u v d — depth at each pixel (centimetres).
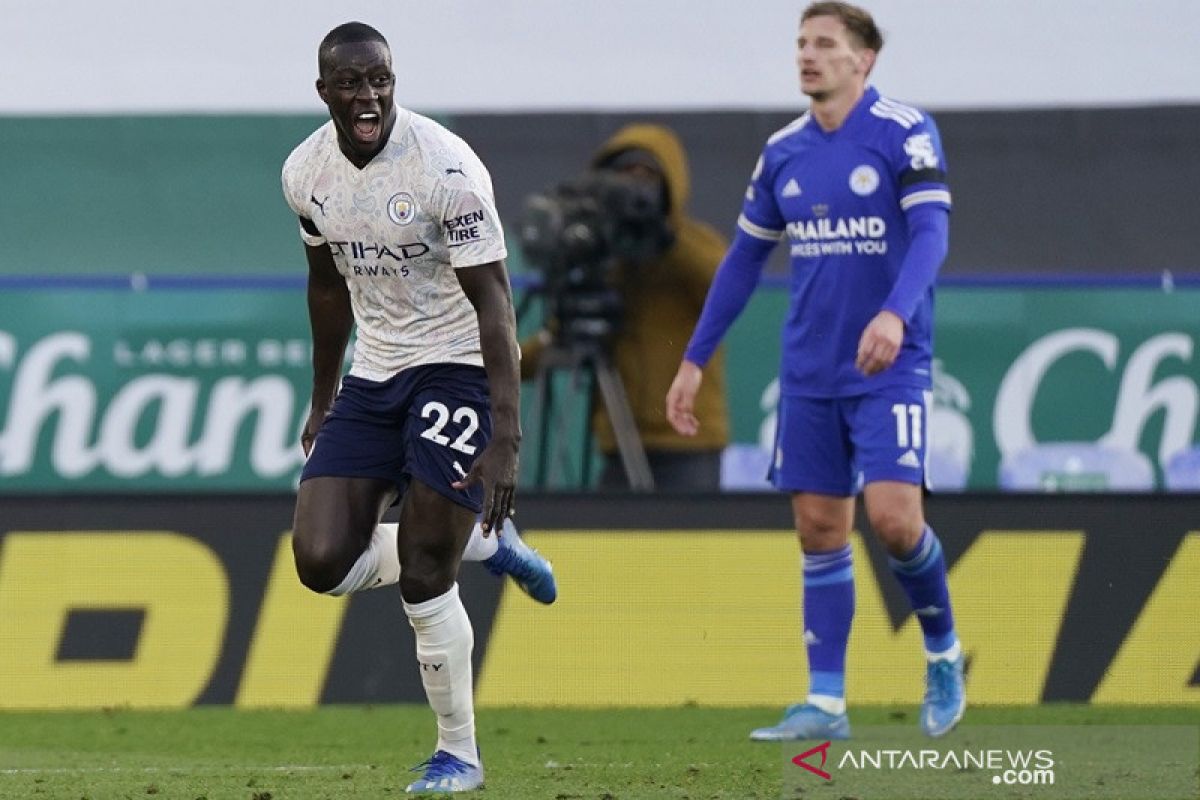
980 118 3797
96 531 2578
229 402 3466
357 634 2572
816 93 2042
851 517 2120
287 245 3828
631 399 3178
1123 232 3762
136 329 3469
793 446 2098
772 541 2569
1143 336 3412
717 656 2552
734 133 3797
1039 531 2533
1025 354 3419
